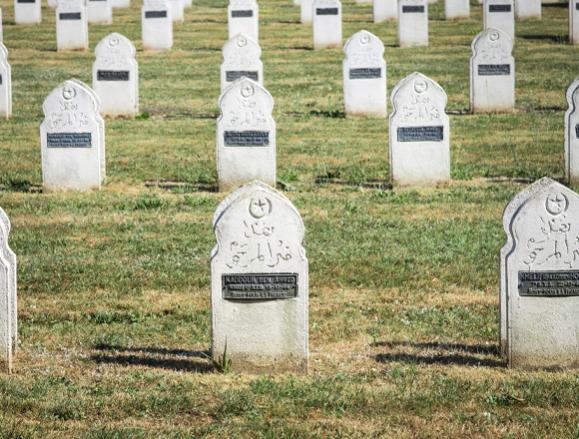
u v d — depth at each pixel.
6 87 32.03
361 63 31.44
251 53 31.58
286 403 12.01
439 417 11.75
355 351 13.94
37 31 50.69
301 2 52.84
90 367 13.36
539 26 50.47
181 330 14.77
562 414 11.82
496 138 28.39
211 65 41.69
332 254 18.14
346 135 29.17
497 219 20.27
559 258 12.77
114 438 11.15
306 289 12.76
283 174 24.23
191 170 25.11
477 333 14.55
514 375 12.80
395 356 13.65
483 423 11.59
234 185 22.70
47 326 14.98
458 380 12.64
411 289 16.52
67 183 22.70
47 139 22.52
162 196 22.48
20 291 16.47
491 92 31.66
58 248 18.73
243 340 12.85
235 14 45.94
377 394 12.24
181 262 17.89
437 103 22.56
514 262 12.84
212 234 19.56
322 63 41.72
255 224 12.66
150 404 12.04
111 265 17.72
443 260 17.81
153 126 30.70
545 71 39.47
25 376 12.98
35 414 11.89
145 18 44.75
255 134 22.52
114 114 31.77
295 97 35.50
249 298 12.76
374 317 15.29
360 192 22.67
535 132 29.12
